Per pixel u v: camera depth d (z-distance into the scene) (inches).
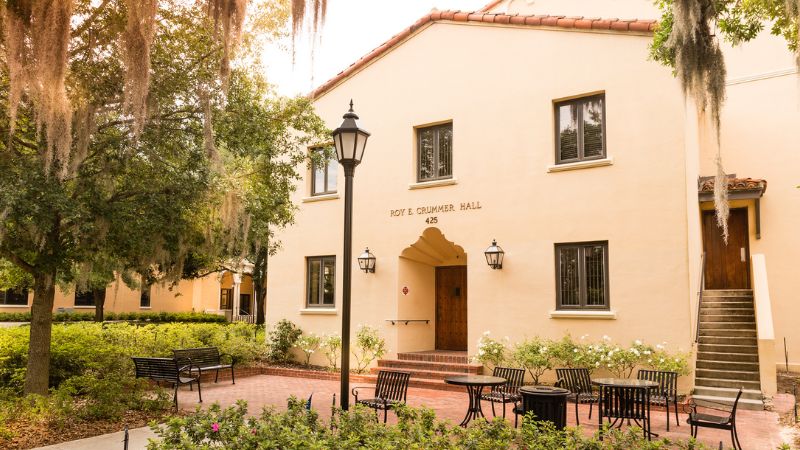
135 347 583.8
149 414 384.2
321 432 235.5
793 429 372.5
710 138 710.5
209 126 357.1
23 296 1204.5
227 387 539.2
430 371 564.4
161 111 386.9
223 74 305.9
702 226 714.8
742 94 703.7
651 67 506.0
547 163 545.3
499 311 553.0
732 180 648.4
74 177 346.6
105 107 358.3
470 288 572.4
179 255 435.2
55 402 357.1
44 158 331.9
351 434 226.1
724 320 590.6
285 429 223.3
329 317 660.1
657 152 496.1
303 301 682.8
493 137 578.6
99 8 339.3
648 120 502.6
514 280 549.6
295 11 290.7
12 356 455.8
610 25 521.3
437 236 621.0
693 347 478.9
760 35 700.0
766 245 667.4
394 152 638.5
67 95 338.3
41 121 290.7
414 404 460.4
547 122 550.6
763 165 682.8
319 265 684.1
